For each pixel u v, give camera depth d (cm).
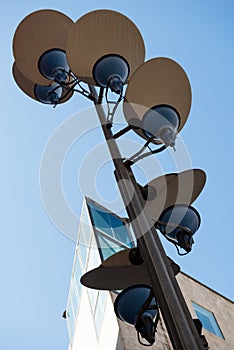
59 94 497
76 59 401
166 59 386
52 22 467
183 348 262
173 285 294
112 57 400
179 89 385
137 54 412
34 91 502
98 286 358
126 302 348
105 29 405
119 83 390
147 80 381
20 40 462
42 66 459
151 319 336
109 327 1195
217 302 1672
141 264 343
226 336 1498
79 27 401
